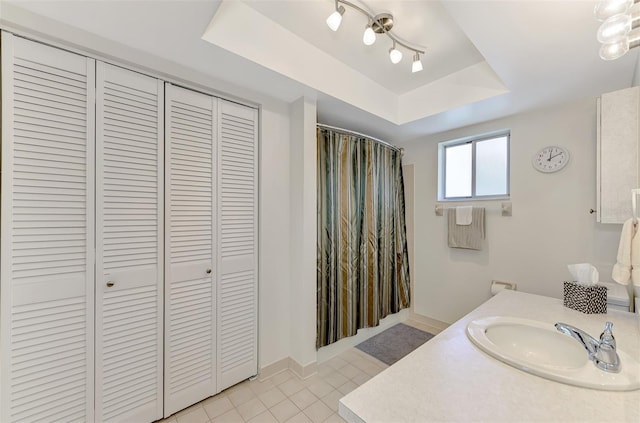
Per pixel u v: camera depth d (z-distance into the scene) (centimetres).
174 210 154
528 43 134
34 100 116
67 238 123
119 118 136
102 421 132
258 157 191
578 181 201
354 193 242
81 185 126
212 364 169
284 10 146
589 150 196
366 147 255
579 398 77
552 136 211
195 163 162
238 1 142
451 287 272
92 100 129
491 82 190
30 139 115
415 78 218
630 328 125
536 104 205
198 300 164
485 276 249
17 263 112
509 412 72
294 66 167
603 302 143
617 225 187
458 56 185
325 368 208
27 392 114
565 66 154
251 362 187
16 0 104
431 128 260
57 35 118
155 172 148
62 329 122
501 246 240
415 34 160
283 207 202
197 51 138
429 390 81
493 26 122
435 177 283
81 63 126
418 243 299
